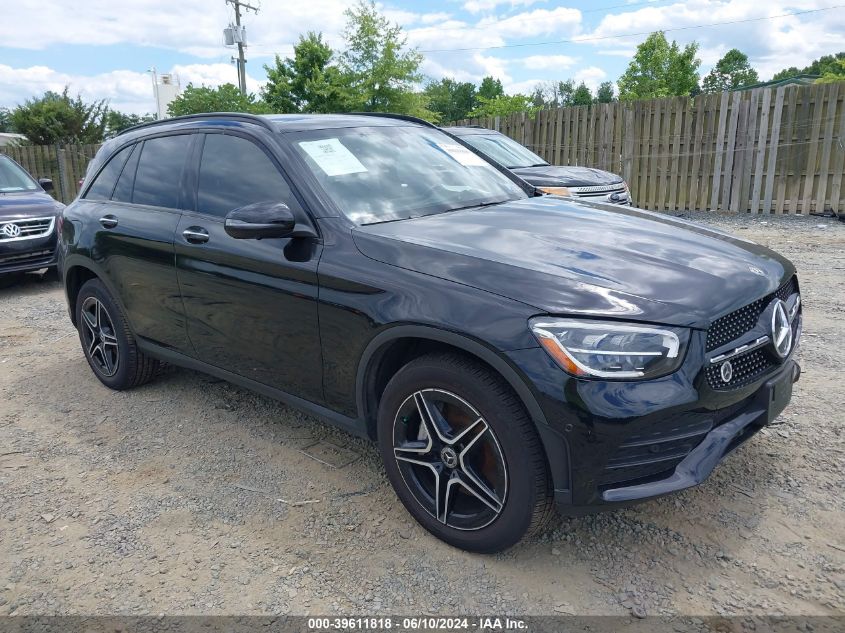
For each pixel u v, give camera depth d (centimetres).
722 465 323
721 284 252
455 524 267
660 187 1269
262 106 3322
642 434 225
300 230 302
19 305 743
